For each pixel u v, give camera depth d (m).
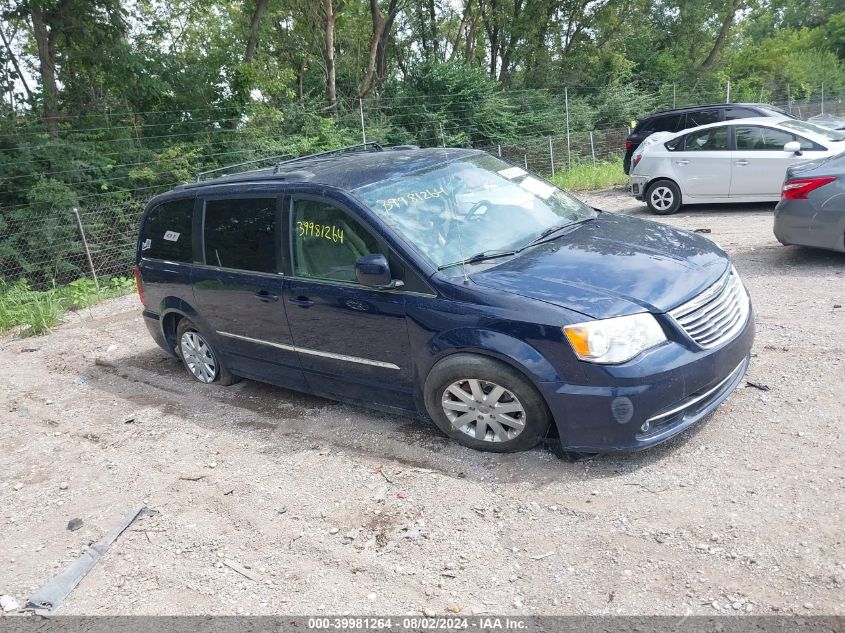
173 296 5.70
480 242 4.27
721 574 2.88
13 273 12.59
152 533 3.77
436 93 22.98
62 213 12.91
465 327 3.79
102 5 16.16
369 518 3.62
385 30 27.58
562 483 3.67
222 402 5.50
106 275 12.85
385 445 4.38
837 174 6.79
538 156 21.08
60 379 6.76
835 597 2.67
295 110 19.33
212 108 17.73
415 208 4.35
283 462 4.36
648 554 3.06
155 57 17.19
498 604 2.90
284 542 3.53
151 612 3.13
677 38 37.00
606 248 4.15
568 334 3.50
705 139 11.02
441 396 4.07
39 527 4.02
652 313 3.55
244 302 4.99
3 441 5.35
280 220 4.68
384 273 3.94
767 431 3.90
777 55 43.47
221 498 4.03
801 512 3.18
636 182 11.88
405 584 3.10
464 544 3.31
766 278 6.88
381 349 4.25
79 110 16.61
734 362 3.83
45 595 3.34
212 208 5.27
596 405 3.52
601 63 31.64
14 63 15.49
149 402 5.74
